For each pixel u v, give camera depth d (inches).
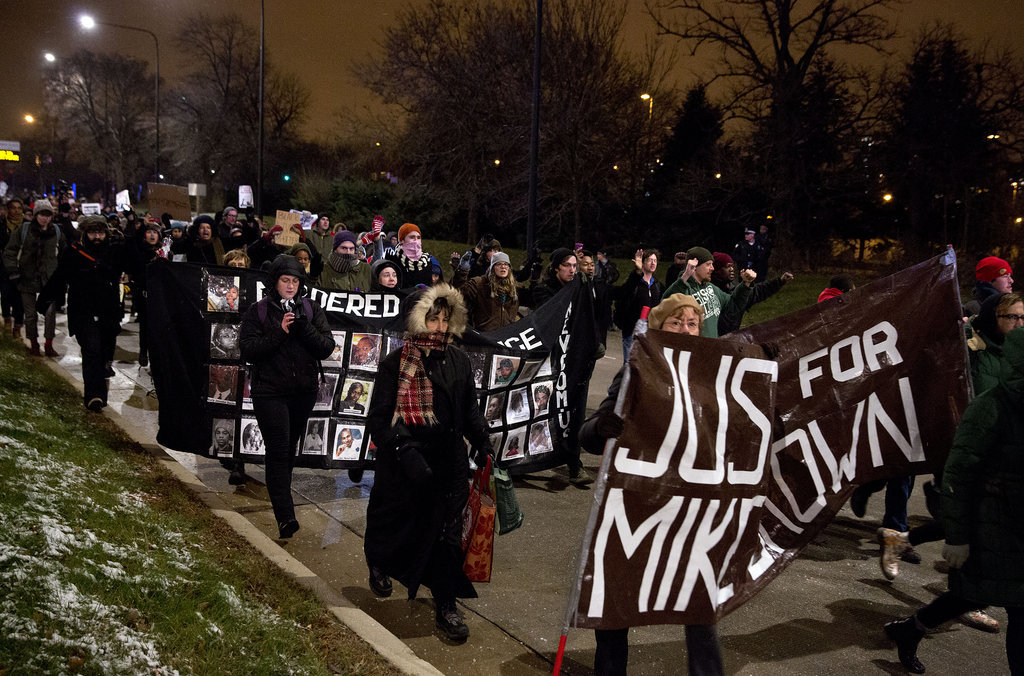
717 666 125.1
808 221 1201.4
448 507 160.1
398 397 157.4
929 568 204.8
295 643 141.3
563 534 221.0
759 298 272.7
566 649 159.6
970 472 129.2
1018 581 127.7
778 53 1109.1
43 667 106.7
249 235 478.0
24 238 391.9
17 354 377.4
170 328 234.7
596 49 1042.1
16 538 140.3
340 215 1556.3
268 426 198.2
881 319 150.0
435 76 1216.8
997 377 196.9
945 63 1083.9
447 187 1341.0
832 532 230.1
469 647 158.9
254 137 2327.8
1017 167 1024.2
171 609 136.7
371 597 177.8
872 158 1155.9
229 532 199.0
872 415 150.2
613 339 622.2
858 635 168.1
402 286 344.5
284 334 197.0
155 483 223.0
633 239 1298.0
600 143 1079.6
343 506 235.3
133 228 613.3
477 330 268.8
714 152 1195.3
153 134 2618.1
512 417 250.5
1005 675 154.8
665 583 122.1
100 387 292.2
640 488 119.6
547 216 1204.5
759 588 133.9
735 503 126.3
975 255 948.6
